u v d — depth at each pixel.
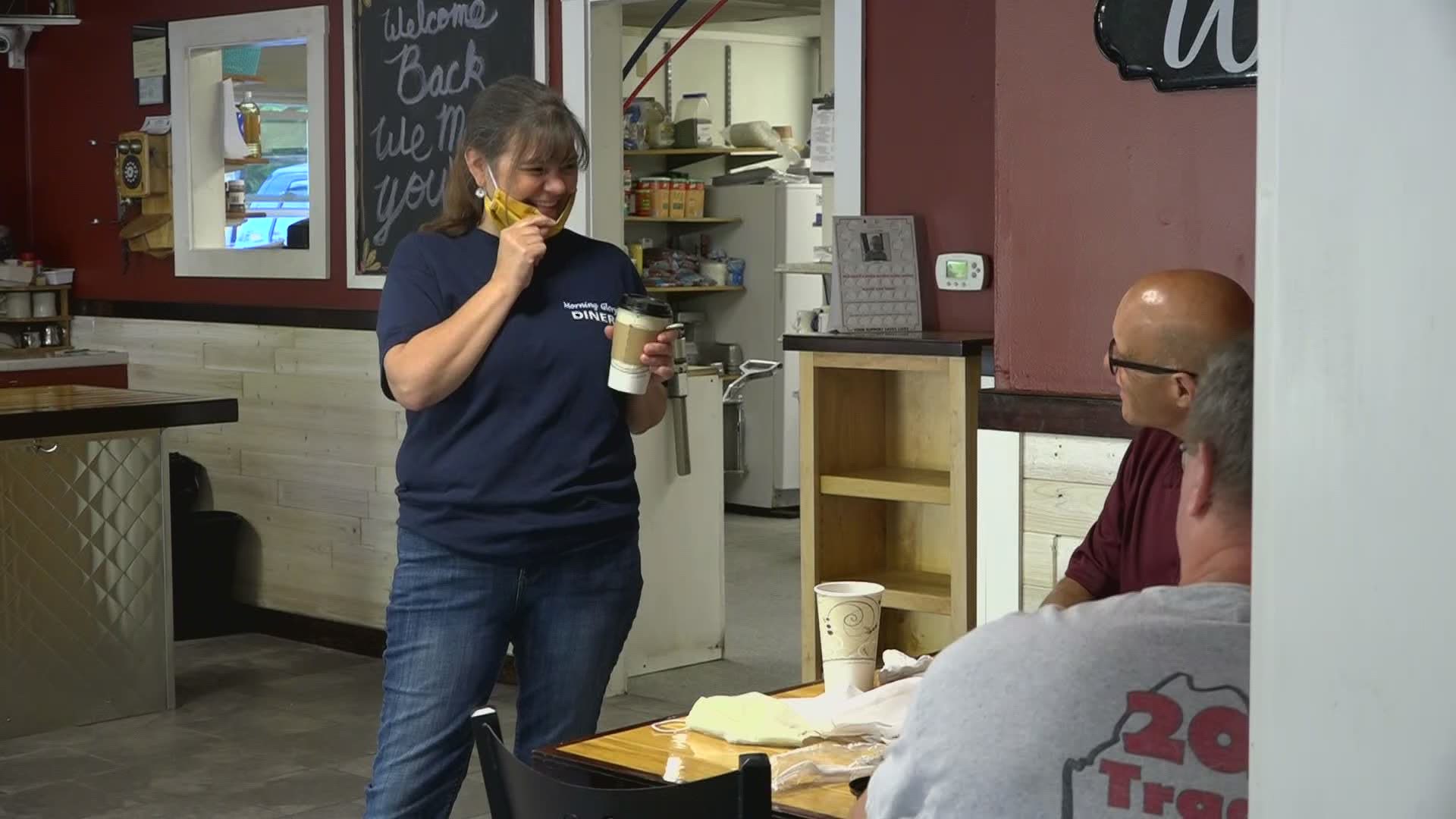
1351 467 0.85
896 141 4.38
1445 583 0.82
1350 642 0.86
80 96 7.03
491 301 2.67
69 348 7.09
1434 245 0.82
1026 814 1.45
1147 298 2.18
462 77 5.55
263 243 6.43
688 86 10.12
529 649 2.86
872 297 4.23
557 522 2.76
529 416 2.75
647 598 5.73
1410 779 0.84
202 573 6.42
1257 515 0.90
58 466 4.96
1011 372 3.51
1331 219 0.85
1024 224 3.46
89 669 5.11
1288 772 0.88
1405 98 0.82
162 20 6.61
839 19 4.44
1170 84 3.21
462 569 2.75
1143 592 1.52
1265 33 0.88
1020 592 3.50
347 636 6.17
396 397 2.76
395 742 2.80
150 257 6.84
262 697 5.50
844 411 4.32
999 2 3.44
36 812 4.26
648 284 8.96
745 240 9.38
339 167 6.04
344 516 6.16
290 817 4.24
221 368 6.54
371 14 5.83
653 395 2.95
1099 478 3.35
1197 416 1.58
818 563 4.26
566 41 5.28
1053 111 3.39
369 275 5.93
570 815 1.74
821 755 2.00
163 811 4.29
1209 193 3.20
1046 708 1.46
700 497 5.89
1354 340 0.84
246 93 6.42
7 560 4.89
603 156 5.32
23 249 7.32
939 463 4.32
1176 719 1.42
